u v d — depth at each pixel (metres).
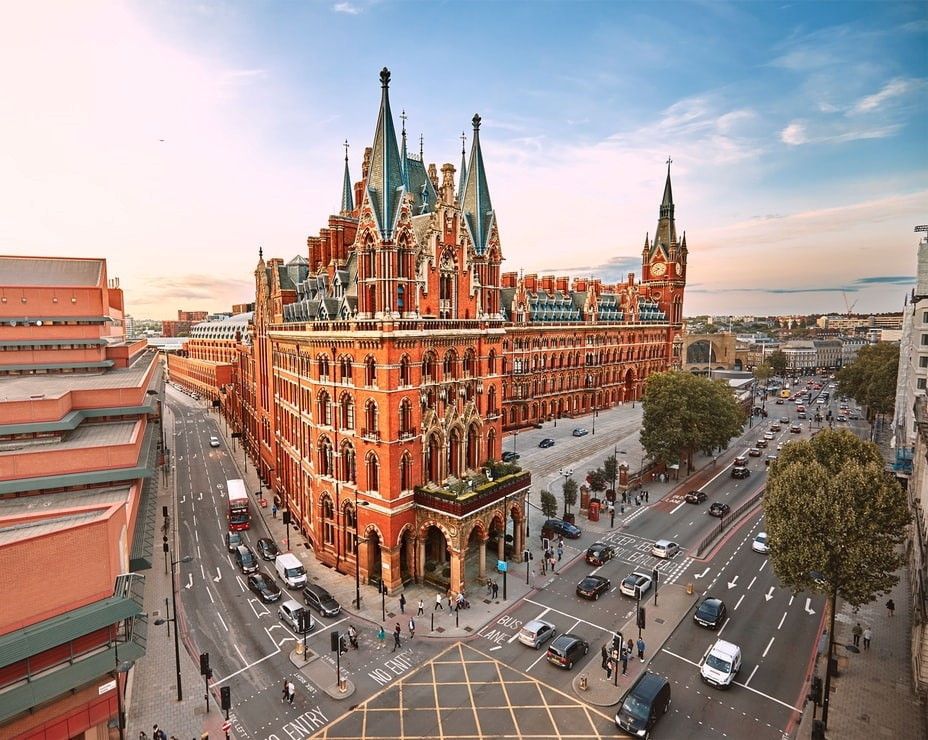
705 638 46.91
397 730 36.25
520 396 121.81
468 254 61.38
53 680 29.09
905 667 42.59
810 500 40.62
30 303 69.06
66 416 51.06
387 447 52.16
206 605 52.50
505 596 53.09
